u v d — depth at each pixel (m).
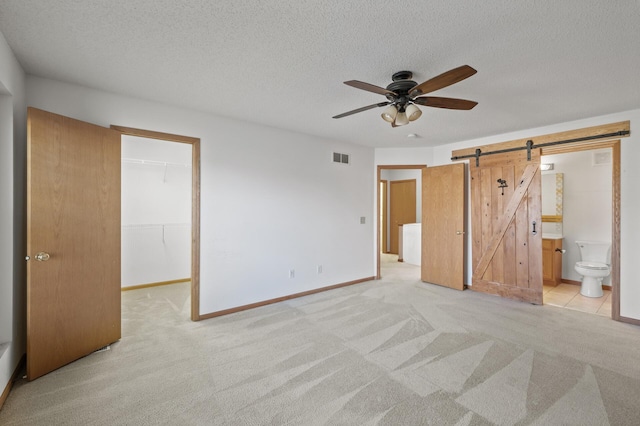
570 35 1.93
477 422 1.81
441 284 4.99
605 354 2.64
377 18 1.77
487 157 4.54
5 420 1.83
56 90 2.65
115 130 2.90
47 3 1.65
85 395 2.07
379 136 4.57
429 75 2.50
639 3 1.61
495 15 1.74
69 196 2.47
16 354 2.29
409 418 1.84
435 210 5.08
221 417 1.86
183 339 2.96
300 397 2.05
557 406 1.95
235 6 1.68
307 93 2.91
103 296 2.76
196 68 2.42
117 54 2.21
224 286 3.67
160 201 5.12
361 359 2.56
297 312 3.73
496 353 2.66
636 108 3.27
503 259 4.36
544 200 5.17
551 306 3.94
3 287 2.17
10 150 2.20
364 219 5.32
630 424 1.79
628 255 3.36
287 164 4.24
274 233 4.12
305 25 1.85
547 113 3.43
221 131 3.62
